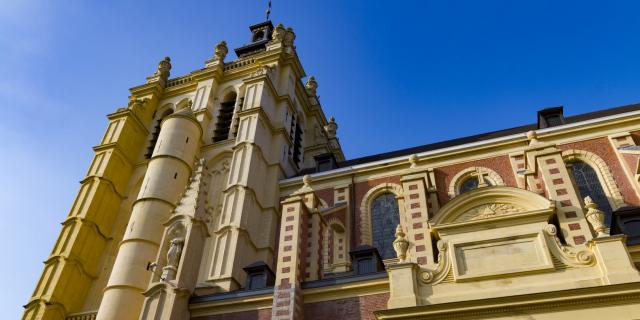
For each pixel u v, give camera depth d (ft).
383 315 55.72
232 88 140.46
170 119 119.14
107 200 118.42
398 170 103.71
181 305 69.77
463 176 97.86
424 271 59.82
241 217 96.32
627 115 93.91
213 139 126.52
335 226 95.30
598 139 93.86
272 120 128.06
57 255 104.53
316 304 65.31
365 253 71.31
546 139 97.30
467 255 59.52
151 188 104.78
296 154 140.15
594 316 50.44
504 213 62.69
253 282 74.18
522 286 55.11
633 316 49.34
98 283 106.83
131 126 134.51
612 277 52.03
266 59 145.48
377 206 100.32
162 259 77.61
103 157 124.77
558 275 54.85
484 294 55.72
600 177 88.63
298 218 75.10
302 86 154.20
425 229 64.54
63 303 98.43
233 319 67.77
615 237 54.60
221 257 90.17
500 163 97.04
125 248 95.09
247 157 108.88
